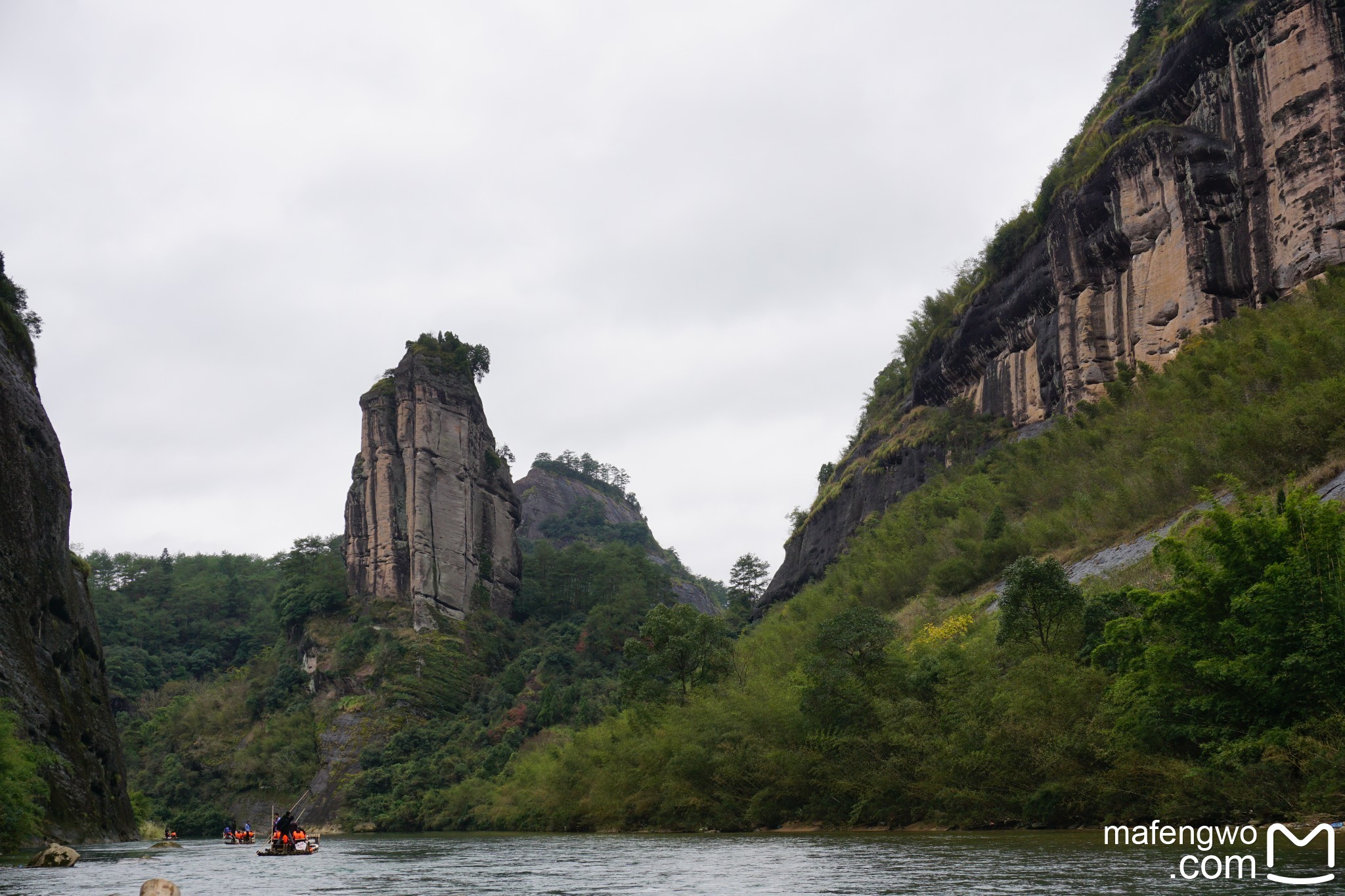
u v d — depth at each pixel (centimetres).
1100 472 6275
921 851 2762
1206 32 7019
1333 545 2355
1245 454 4662
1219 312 6688
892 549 8281
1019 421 8969
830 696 4191
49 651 6003
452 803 9812
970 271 11650
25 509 5859
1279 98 6366
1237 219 6669
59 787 5572
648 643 7069
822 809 4338
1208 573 2611
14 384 6069
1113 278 7769
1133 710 2780
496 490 16300
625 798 5747
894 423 11350
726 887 2178
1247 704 2509
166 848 5462
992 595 5841
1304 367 4888
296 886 2716
